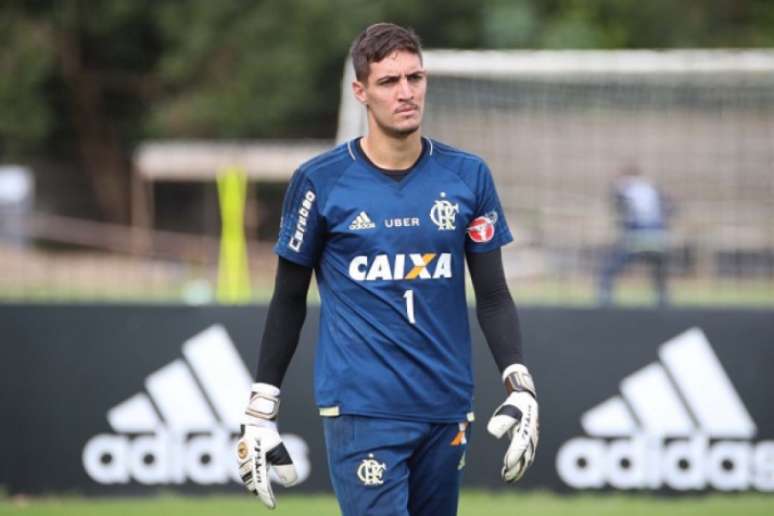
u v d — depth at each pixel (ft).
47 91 373.20
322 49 347.77
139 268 285.64
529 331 85.97
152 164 292.40
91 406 85.66
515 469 45.96
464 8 357.00
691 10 371.97
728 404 85.61
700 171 169.68
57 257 300.20
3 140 363.76
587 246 175.32
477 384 85.71
